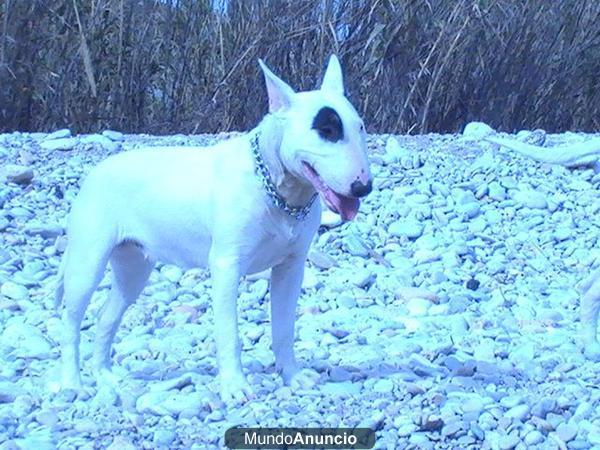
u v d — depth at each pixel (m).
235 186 3.48
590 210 5.61
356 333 4.32
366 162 3.36
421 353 4.07
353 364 3.94
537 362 4.00
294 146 3.38
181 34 6.91
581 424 3.52
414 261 5.10
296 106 3.39
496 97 7.45
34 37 6.68
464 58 7.30
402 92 7.11
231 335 3.56
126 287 3.77
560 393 3.72
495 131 6.89
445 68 7.17
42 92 6.82
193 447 3.38
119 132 6.88
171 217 3.57
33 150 6.05
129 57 6.89
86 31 6.75
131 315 4.44
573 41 7.77
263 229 3.50
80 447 3.38
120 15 6.71
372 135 6.63
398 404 3.61
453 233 5.36
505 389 3.77
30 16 6.62
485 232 5.38
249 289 4.75
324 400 3.63
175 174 3.58
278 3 6.83
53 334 4.26
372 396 3.67
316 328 4.35
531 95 7.61
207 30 6.93
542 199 5.63
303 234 3.56
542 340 4.26
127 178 3.61
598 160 4.21
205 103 6.94
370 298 4.73
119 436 3.42
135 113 6.97
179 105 7.02
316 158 3.36
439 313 4.59
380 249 5.21
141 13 6.87
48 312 4.46
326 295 4.73
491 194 5.69
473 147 6.30
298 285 3.67
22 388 3.77
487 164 5.97
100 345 3.80
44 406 3.63
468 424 3.49
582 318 4.10
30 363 4.01
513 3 7.36
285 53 6.88
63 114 6.87
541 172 5.96
